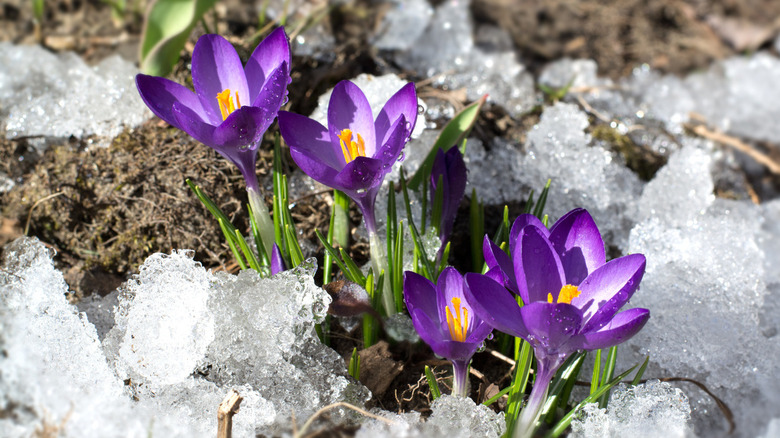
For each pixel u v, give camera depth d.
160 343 0.53
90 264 0.58
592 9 0.87
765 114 0.79
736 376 0.57
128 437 0.51
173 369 0.53
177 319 0.53
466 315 0.50
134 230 0.59
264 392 0.53
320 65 0.67
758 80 0.83
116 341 0.54
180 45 0.62
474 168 0.64
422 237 0.57
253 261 0.54
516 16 0.83
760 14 0.90
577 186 0.64
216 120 0.52
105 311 0.56
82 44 0.69
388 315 0.55
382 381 0.54
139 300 0.53
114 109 0.62
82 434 0.50
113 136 0.61
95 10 0.71
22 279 0.54
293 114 0.51
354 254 0.59
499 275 0.49
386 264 0.53
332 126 0.51
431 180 0.56
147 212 0.59
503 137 0.67
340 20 0.73
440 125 0.66
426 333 0.49
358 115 0.51
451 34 0.76
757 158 0.72
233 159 0.52
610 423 0.53
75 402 0.51
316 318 0.53
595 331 0.48
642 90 0.78
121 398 0.52
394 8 0.76
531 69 0.77
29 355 0.51
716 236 0.61
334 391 0.53
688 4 0.90
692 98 0.79
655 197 0.64
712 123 0.77
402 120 0.49
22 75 0.65
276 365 0.53
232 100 0.51
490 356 0.56
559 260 0.49
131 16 0.70
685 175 0.64
